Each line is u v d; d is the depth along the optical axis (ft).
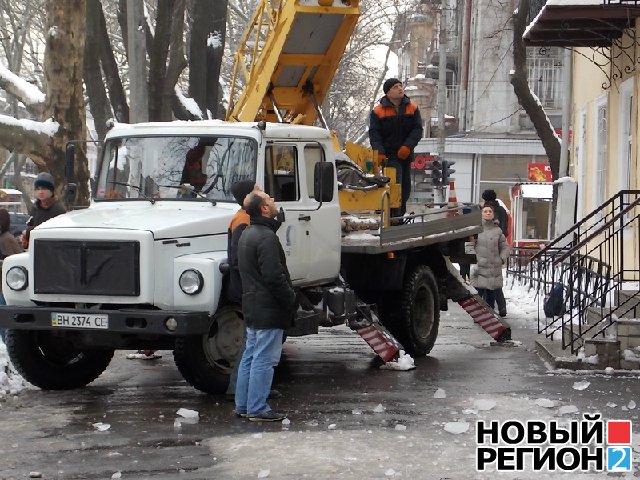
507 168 177.17
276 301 31.45
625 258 59.62
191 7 96.73
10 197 212.43
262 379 31.53
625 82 61.57
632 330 40.63
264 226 31.58
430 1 176.76
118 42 151.12
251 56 57.11
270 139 38.40
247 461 26.58
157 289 34.35
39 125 69.77
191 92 91.04
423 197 181.06
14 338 36.70
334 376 40.52
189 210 37.19
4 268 36.27
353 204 45.65
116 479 25.13
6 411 33.63
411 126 51.31
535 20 60.13
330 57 53.67
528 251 115.24
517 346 49.90
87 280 34.65
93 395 36.60
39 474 25.46
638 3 54.85
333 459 26.66
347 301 41.01
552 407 33.22
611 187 64.90
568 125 97.81
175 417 32.35
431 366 43.24
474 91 176.24
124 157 39.06
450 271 50.93
